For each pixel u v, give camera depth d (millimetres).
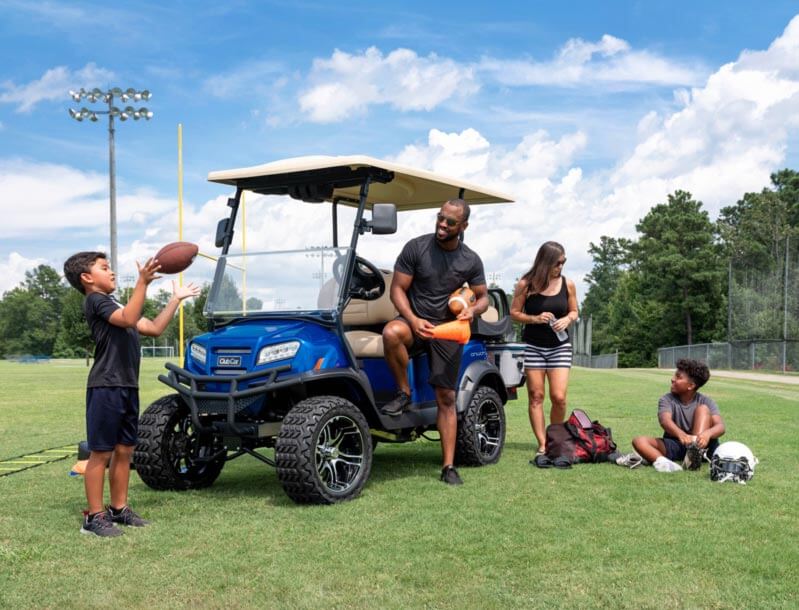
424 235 6066
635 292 75062
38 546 4426
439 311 6023
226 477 6633
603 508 5152
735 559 4027
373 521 4867
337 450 5609
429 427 6695
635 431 9164
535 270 7082
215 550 4301
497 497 5520
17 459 7746
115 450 4844
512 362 7449
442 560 4062
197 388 5699
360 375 5754
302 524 4820
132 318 4613
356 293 6188
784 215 68188
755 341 35094
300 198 6527
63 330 54781
